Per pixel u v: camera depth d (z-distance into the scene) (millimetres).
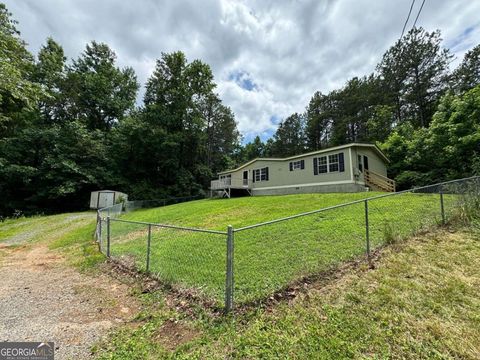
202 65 27406
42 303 3600
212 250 5379
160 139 24688
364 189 14844
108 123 27875
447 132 12594
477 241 4184
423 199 6387
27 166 19812
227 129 35844
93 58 28125
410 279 3291
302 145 40812
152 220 11320
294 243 5250
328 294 3172
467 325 2379
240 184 21672
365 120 28188
